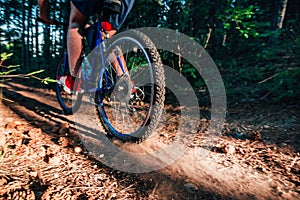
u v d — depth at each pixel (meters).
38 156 1.54
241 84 3.74
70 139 1.89
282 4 5.24
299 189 1.31
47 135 1.95
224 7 3.93
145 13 3.70
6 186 1.16
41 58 8.76
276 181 1.38
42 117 2.51
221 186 1.32
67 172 1.38
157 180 1.36
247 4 4.88
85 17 1.94
